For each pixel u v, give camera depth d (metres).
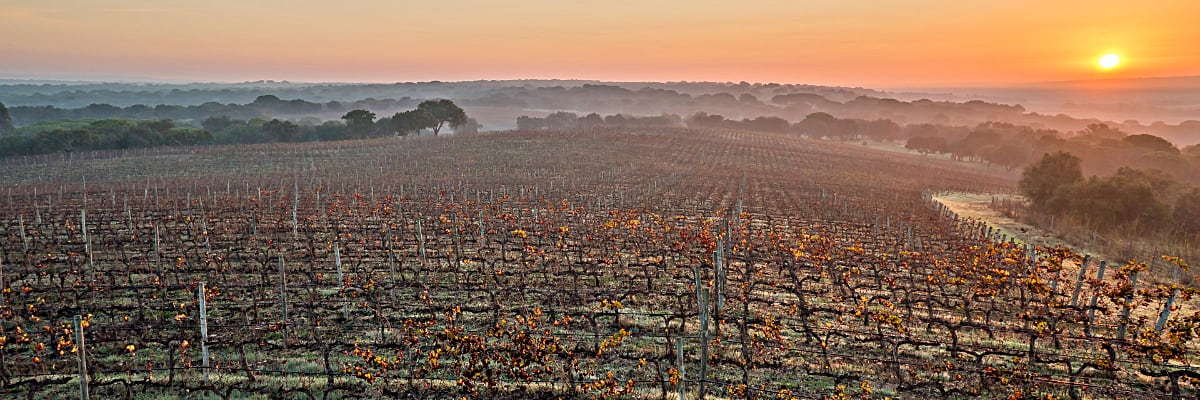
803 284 22.84
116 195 44.97
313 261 24.20
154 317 17.98
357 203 36.97
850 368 15.94
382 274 22.72
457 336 15.36
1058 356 16.77
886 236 32.41
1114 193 41.97
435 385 14.52
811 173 78.50
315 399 13.86
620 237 28.64
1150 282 25.42
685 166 77.81
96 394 13.63
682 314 17.42
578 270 23.58
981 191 69.38
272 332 17.23
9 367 14.34
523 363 14.77
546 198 43.75
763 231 31.91
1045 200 48.00
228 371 14.84
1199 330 15.34
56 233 29.11
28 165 69.62
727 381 14.97
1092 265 28.53
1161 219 40.75
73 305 18.52
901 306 20.05
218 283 20.97
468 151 85.44
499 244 27.84
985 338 18.05
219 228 30.33
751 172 74.69
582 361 15.97
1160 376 15.44
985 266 23.00
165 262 23.95
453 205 36.62
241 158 76.62
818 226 34.75
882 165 96.44
